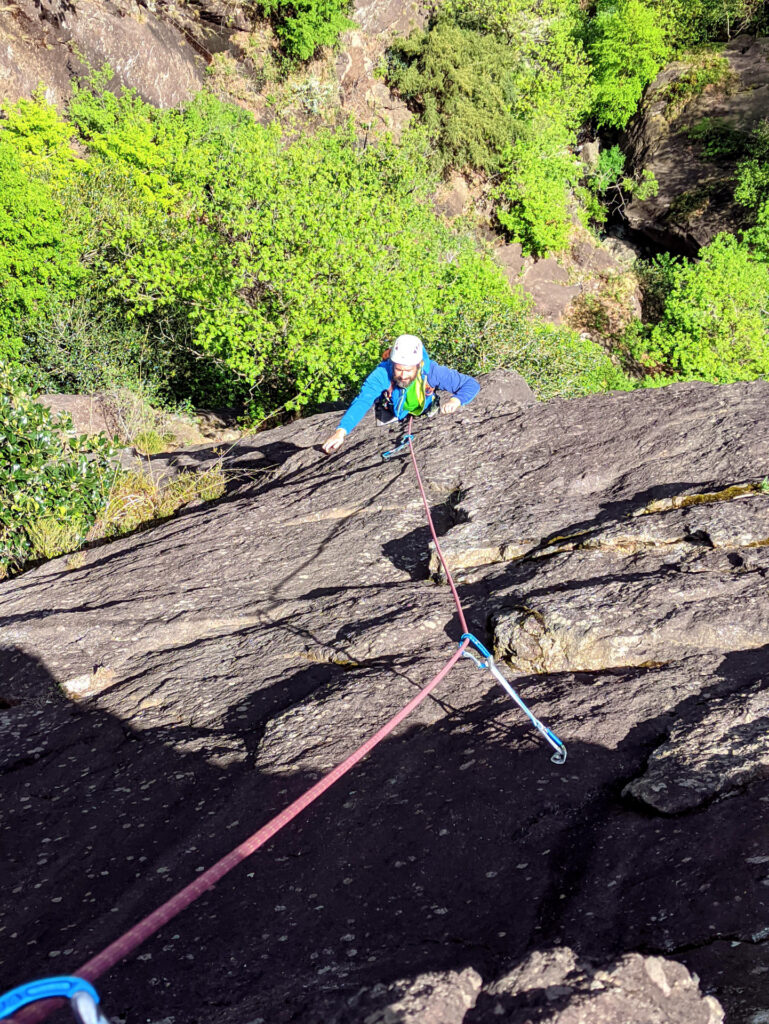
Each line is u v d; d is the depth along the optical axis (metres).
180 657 4.91
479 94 28.61
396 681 4.16
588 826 3.04
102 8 20.42
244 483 8.15
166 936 2.78
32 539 7.31
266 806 3.45
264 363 14.35
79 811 3.66
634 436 6.16
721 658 3.84
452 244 23.78
